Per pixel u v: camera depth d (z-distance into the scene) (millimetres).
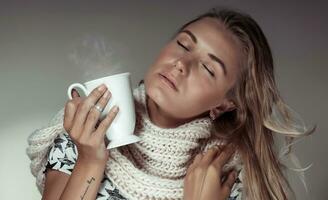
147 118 1256
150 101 1260
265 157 1400
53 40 1824
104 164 1102
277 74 1903
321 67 1914
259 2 1900
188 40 1213
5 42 1803
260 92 1360
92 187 1096
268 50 1358
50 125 1265
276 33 1905
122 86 1038
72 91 1069
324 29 1915
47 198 1152
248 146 1394
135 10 1855
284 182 1429
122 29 1849
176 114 1219
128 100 1053
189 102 1205
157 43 1862
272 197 1402
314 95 1912
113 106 1041
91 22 1839
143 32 1856
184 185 1232
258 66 1333
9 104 1811
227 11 1305
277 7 1906
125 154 1245
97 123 1076
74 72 1828
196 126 1294
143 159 1260
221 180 1343
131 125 1072
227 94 1318
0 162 1807
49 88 1822
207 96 1233
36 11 1815
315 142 1915
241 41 1287
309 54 1913
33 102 1818
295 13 1909
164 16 1866
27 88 1814
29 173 1815
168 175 1270
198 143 1341
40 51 1817
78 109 1038
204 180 1229
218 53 1227
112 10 1846
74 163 1189
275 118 1402
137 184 1212
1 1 1799
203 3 1879
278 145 1639
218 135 1380
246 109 1377
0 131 1807
